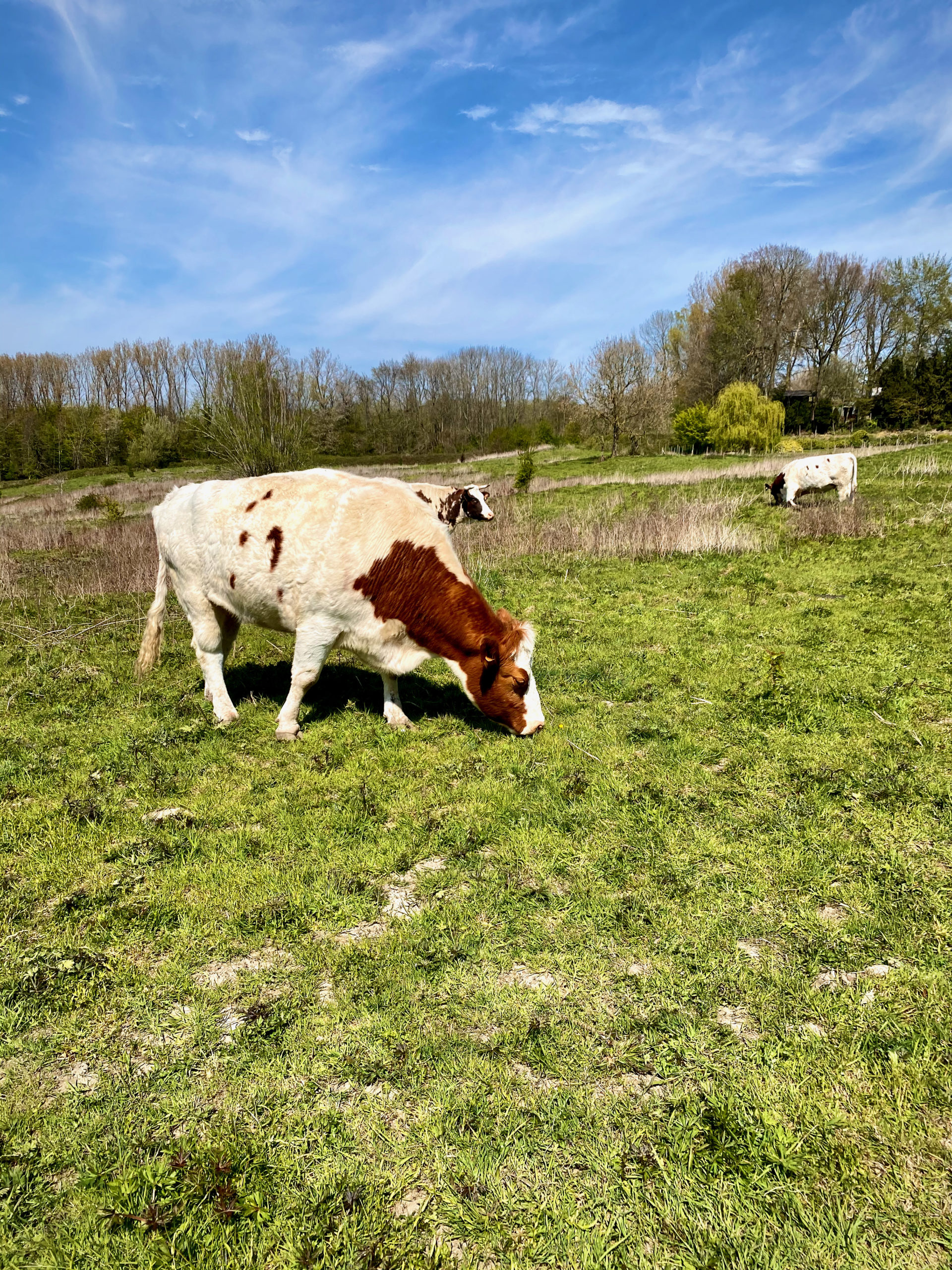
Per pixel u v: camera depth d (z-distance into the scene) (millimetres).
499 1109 2838
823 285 66812
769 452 42625
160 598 7707
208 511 6645
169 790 5629
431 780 5695
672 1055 3055
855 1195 2465
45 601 12734
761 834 4652
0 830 5023
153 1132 2812
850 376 62094
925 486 20203
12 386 87312
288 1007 3404
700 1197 2471
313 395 60875
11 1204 2531
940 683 7133
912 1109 2748
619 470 36969
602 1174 2570
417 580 6344
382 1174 2602
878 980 3406
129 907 4129
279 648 9602
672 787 5352
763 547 14680
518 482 28578
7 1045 3225
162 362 93062
